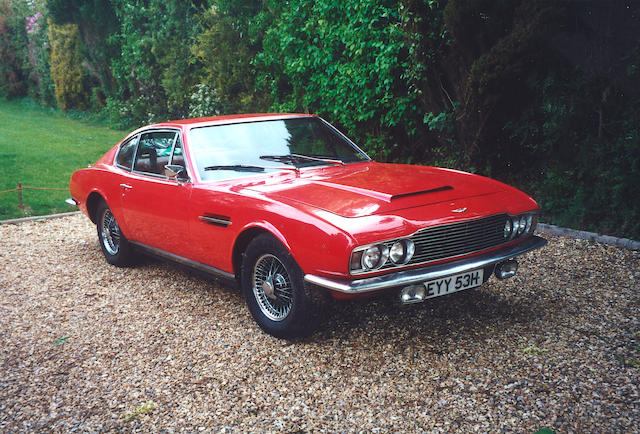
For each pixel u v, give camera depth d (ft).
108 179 17.04
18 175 34.22
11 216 26.17
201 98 42.16
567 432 8.14
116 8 53.01
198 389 10.09
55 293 15.88
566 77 18.53
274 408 9.32
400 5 20.83
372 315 12.80
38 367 11.31
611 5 17.78
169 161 14.38
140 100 54.44
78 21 61.62
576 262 15.90
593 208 18.67
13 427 9.20
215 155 13.61
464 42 19.24
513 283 14.51
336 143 15.07
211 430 8.81
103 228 18.29
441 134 22.08
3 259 19.71
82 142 48.57
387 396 9.46
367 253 9.63
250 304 12.24
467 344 11.14
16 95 81.87
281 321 11.55
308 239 10.10
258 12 32.07
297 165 13.43
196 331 12.64
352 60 24.08
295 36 26.18
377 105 23.61
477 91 18.97
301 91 27.50
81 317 13.93
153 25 49.26
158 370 10.91
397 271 10.13
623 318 12.04
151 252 15.85
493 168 21.83
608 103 17.92
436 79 21.12
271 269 11.63
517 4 18.28
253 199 11.50
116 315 13.94
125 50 53.57
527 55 17.72
